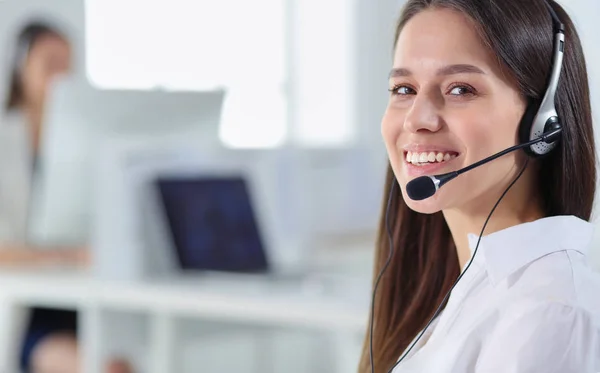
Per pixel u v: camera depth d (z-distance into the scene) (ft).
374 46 19.58
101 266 8.35
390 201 3.90
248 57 19.90
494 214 3.23
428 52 3.09
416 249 3.91
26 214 10.46
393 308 3.94
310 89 20.20
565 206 3.24
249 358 9.27
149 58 18.85
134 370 8.55
